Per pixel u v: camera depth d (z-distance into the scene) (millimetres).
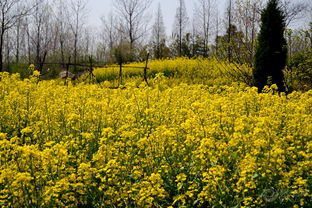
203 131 5590
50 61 39594
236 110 7422
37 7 37219
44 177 4457
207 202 4672
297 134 6094
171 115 7336
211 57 20766
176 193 4820
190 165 5102
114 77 20344
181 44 42906
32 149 4492
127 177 4883
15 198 4098
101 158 4820
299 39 14117
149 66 21234
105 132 5316
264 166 4496
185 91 9961
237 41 15508
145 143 5340
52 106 7547
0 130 7613
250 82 14742
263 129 5137
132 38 43000
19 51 47250
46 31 41812
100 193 4438
